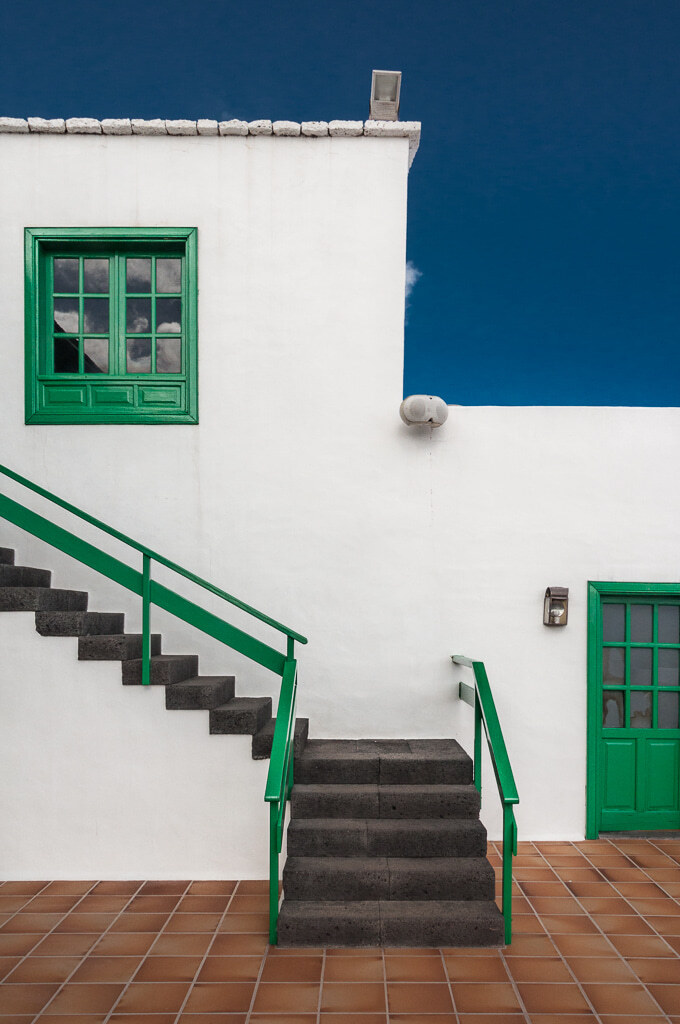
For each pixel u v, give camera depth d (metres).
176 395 5.43
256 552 5.26
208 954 3.50
